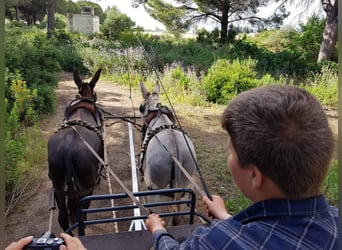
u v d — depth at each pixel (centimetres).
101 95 1352
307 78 1552
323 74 1526
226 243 97
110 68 1794
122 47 2180
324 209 100
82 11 4728
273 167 95
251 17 3112
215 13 3077
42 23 4362
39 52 1233
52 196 414
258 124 96
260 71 1684
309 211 97
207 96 1261
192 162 396
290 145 93
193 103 1205
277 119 95
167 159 381
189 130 952
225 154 788
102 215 541
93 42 2422
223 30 3069
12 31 1356
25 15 4538
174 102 1206
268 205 99
